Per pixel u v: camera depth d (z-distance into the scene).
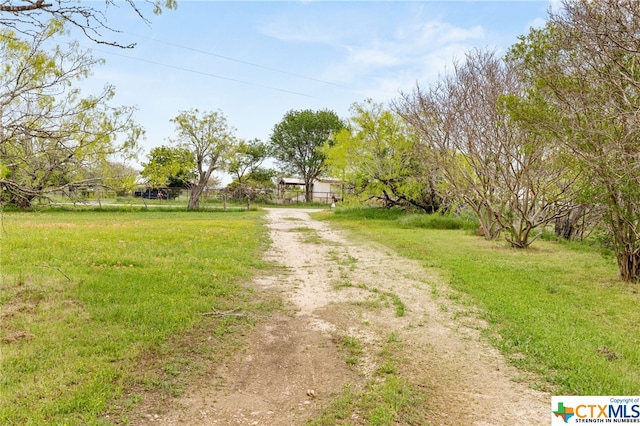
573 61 8.45
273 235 17.59
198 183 37.22
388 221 24.69
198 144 36.53
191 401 3.91
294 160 59.69
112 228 16.91
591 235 13.17
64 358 4.44
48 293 6.61
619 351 5.14
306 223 24.27
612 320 6.42
